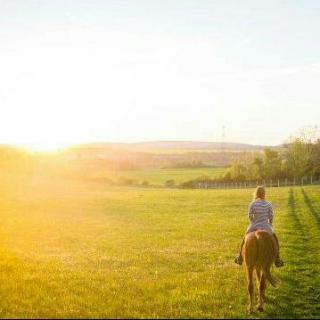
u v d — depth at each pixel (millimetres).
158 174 162625
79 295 15992
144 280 18312
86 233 33000
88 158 171375
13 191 77188
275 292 16531
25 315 13609
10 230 33594
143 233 33031
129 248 26484
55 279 18328
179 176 153750
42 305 14719
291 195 65750
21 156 151250
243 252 14695
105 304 14898
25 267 20453
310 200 56594
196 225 37375
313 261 22031
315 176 118562
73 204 57594
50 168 141625
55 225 37250
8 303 14836
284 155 122312
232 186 115688
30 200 61375
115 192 84562
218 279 18391
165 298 15625
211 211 49688
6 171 136000
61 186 100438
